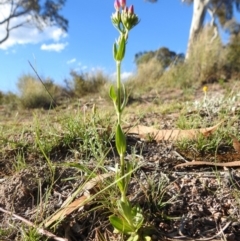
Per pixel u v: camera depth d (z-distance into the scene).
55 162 0.27
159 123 0.37
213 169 0.25
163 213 0.20
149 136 0.30
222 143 0.28
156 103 0.72
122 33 0.19
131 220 0.18
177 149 0.28
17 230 0.21
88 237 0.20
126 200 0.19
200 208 0.21
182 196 0.22
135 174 0.24
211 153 0.27
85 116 0.32
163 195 0.21
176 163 0.26
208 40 1.13
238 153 0.27
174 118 0.39
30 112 0.87
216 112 0.38
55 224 0.20
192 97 0.73
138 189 0.22
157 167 0.25
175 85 1.02
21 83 1.09
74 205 0.21
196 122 0.33
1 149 0.30
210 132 0.29
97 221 0.21
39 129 0.32
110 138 0.28
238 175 0.23
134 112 0.51
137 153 0.28
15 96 1.11
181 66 1.13
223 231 0.19
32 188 0.24
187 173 0.24
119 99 0.19
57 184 0.24
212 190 0.22
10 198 0.23
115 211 0.20
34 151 0.29
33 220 0.22
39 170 0.25
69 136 0.29
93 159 0.26
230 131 0.30
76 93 1.13
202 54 1.05
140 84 1.12
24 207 0.23
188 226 0.20
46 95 1.02
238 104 0.40
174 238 0.19
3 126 0.39
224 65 1.03
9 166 0.28
